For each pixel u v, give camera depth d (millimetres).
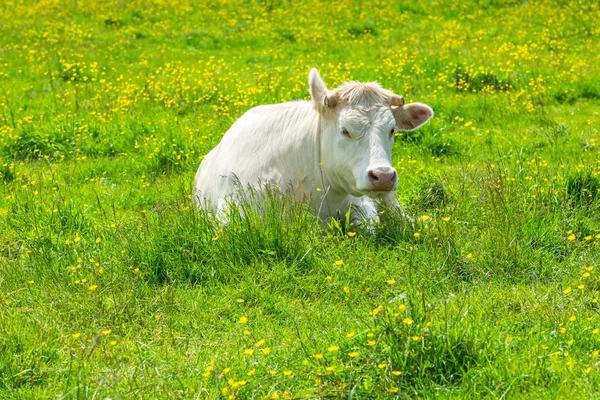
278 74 23812
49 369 7320
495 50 25781
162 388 6988
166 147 16453
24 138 17500
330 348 6934
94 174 15609
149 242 9922
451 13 33531
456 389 6793
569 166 13844
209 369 6891
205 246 9867
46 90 22922
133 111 19906
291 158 11258
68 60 26203
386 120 10406
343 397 6668
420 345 7066
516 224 10266
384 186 9953
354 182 10523
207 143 16719
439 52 25750
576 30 28750
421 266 9445
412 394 6766
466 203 11219
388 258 9789
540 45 26906
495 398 6551
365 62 25938
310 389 6855
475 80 21828
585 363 7152
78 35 30828
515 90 21312
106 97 21234
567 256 9891
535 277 9281
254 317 8562
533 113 19047
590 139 16594
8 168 15375
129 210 13070
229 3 36812
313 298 8945
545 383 6820
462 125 18391
